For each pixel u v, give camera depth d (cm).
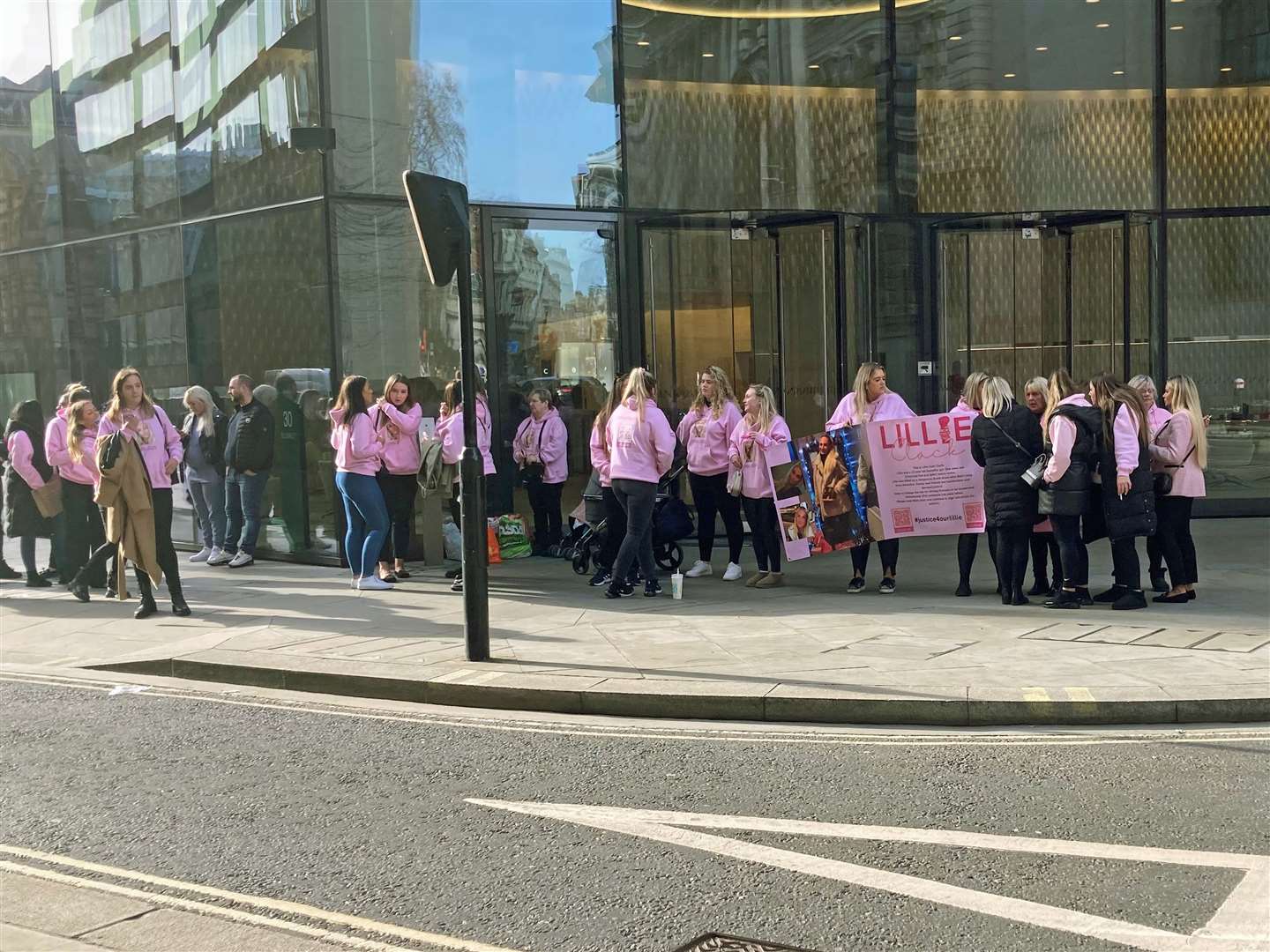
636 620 897
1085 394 903
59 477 1131
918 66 1428
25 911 410
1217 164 1480
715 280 1381
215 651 815
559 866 445
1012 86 1452
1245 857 441
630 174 1341
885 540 998
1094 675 688
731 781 546
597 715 679
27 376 1577
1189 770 551
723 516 1112
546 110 1300
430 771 570
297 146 1196
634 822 491
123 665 805
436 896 419
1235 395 1488
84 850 473
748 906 404
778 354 1403
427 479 1059
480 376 1282
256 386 1288
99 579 1122
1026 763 567
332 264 1201
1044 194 1461
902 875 428
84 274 1492
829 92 1408
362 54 1208
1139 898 405
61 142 1494
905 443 991
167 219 1375
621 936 382
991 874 429
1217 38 1469
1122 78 1462
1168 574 1082
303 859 458
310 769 578
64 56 1479
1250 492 1479
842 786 535
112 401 957
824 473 1009
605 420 1057
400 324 1242
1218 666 705
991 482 916
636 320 1354
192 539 1370
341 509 1220
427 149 1245
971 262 1452
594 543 1123
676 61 1355
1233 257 1485
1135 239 1470
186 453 1304
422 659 774
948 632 821
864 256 1424
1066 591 898
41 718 686
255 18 1242
